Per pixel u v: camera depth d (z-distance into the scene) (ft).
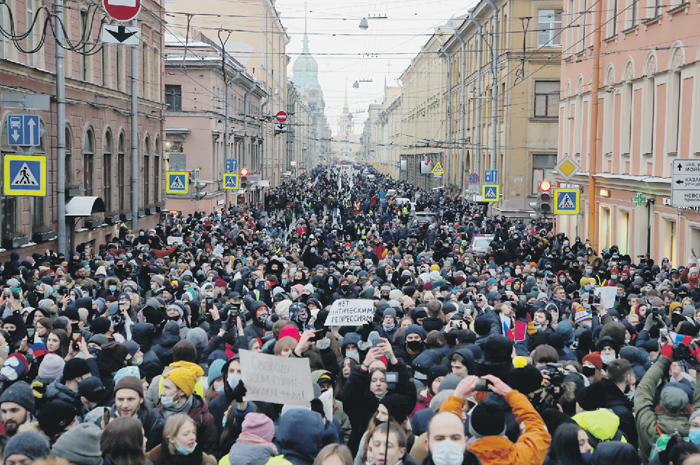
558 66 147.13
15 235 71.10
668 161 76.43
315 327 35.32
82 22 88.89
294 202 182.70
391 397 19.66
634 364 28.76
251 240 94.99
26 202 73.15
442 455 15.05
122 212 106.32
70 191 83.41
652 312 38.75
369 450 17.90
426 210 158.81
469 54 196.65
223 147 178.60
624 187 89.66
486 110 174.81
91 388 21.91
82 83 86.94
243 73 190.70
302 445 18.16
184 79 162.61
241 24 230.68
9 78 68.03
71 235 85.87
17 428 19.71
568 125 115.44
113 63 101.24
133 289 49.01
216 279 54.44
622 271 63.98
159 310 36.09
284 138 309.63
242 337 32.60
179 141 162.20
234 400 21.65
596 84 99.60
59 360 24.08
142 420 20.47
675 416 21.31
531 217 148.97
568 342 36.37
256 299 47.85
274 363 20.49
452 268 70.69
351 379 22.82
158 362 29.89
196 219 119.14
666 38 77.30
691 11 71.05
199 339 31.53
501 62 154.40
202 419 21.43
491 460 15.98
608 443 17.69
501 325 38.06
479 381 17.35
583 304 45.50
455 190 194.59
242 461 17.53
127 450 16.47
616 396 22.88
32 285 49.73
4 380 25.26
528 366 20.74
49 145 78.13
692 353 27.17
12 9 69.10
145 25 115.24
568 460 17.92
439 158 248.93
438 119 253.65
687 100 72.08
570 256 78.74
